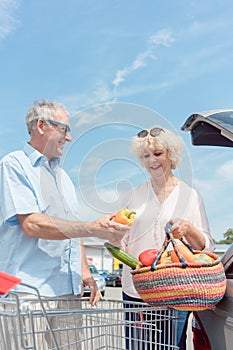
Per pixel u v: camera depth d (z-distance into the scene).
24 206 2.06
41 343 1.35
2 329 1.17
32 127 2.18
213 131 2.25
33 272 2.16
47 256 2.21
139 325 1.65
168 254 1.64
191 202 2.38
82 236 1.87
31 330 1.15
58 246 2.25
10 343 1.15
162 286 1.51
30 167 2.14
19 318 1.10
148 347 1.65
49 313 1.29
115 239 1.82
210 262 1.52
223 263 1.88
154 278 1.52
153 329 1.62
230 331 1.56
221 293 1.53
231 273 1.81
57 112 2.12
